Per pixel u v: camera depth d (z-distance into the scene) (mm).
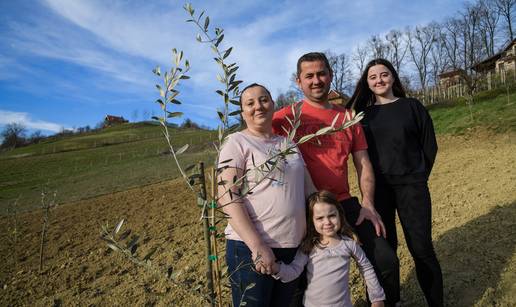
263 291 1982
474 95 22641
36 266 6008
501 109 15203
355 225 2471
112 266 5469
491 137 12375
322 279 2324
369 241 2412
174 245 5941
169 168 19531
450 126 15797
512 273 3090
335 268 2324
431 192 6660
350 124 1256
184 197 10555
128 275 4973
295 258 2307
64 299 4520
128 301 4133
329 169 2484
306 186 2416
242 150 2014
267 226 2021
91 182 18469
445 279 3295
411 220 2660
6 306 4582
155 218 8305
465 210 4961
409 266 3713
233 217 1880
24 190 20062
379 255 2352
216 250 1600
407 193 2674
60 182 21328
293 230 2074
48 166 33812
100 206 10867
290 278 2098
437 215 5082
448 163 9508
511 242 3584
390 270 2338
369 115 2840
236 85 1438
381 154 2729
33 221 9781
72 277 5254
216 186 1542
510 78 26875
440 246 3949
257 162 1976
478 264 3381
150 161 26219
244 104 2102
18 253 6855
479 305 2861
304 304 2416
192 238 6184
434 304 2652
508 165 7402
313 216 2359
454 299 3010
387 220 2836
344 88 45375
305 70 2496
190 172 1477
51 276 5414
